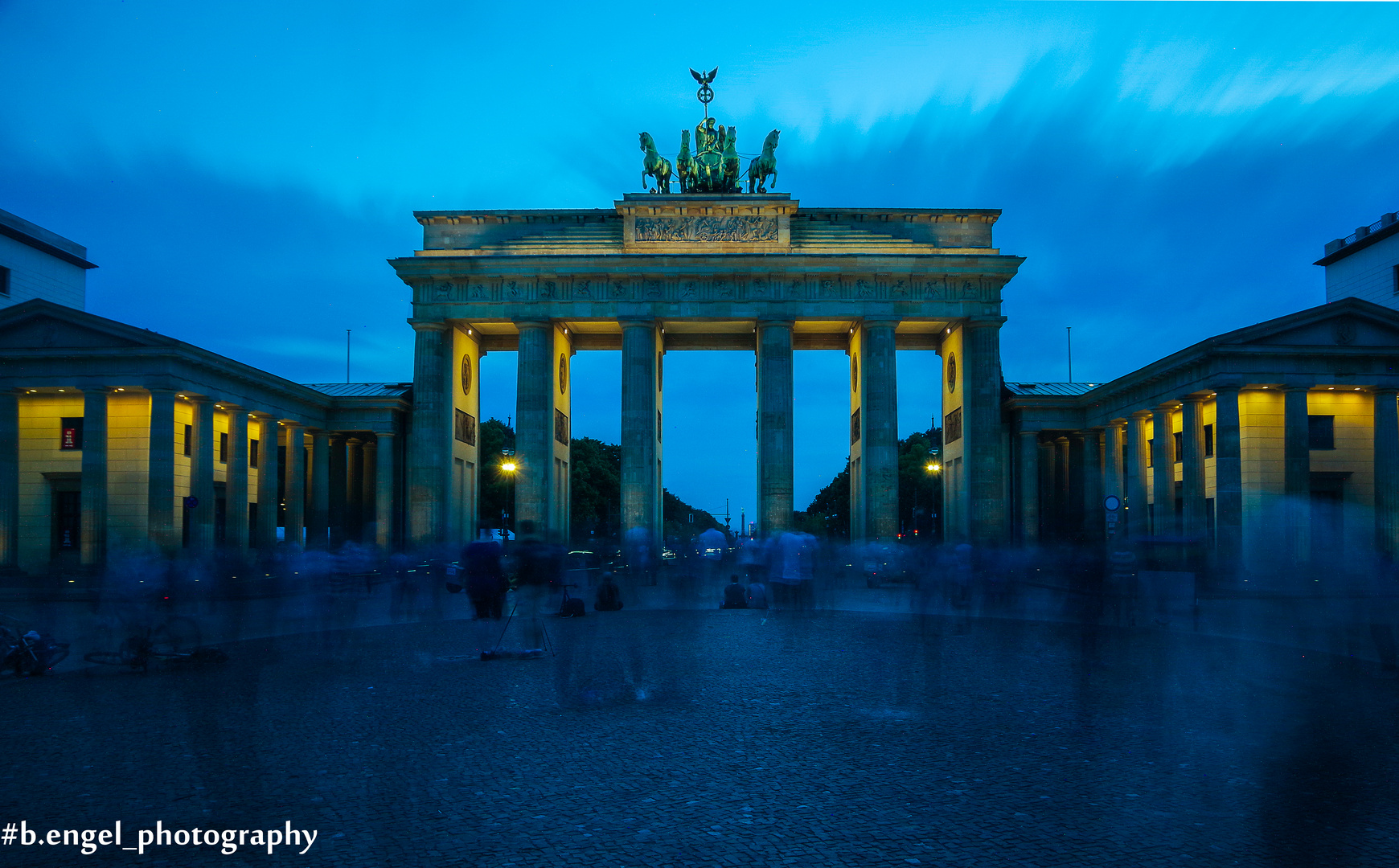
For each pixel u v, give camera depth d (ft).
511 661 96.32
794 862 38.63
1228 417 240.12
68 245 330.54
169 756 56.65
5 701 76.54
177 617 97.09
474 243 319.68
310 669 92.84
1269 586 202.18
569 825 43.45
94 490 244.63
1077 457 349.20
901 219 316.81
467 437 343.26
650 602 184.14
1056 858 38.81
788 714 68.44
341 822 43.86
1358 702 70.79
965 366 314.96
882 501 302.66
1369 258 326.24
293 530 318.65
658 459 332.19
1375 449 245.65
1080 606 77.77
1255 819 43.16
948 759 55.01
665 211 311.06
